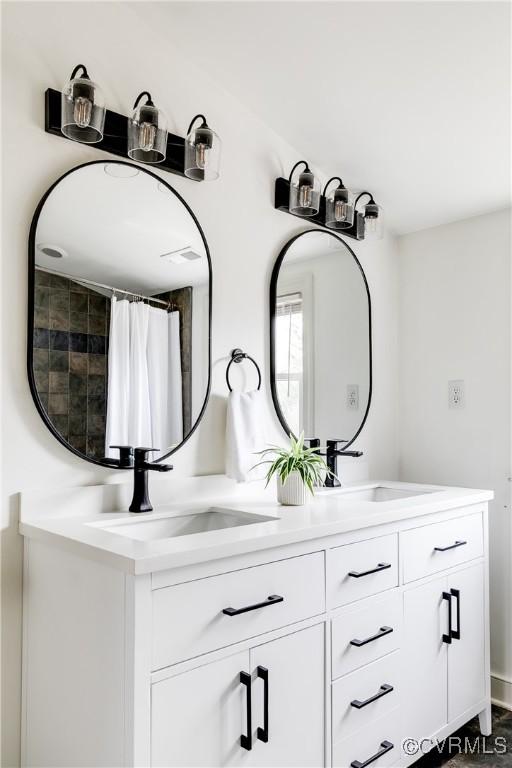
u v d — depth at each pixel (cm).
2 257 146
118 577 117
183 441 183
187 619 121
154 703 114
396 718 175
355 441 250
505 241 239
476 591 215
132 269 171
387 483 244
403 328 272
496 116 192
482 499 216
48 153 156
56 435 153
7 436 147
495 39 163
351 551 162
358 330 251
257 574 136
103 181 166
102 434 163
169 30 180
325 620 153
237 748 130
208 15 171
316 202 206
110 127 167
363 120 204
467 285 250
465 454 249
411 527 184
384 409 265
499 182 224
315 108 203
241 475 190
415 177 231
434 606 193
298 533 143
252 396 198
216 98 200
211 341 195
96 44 167
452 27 161
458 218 253
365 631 165
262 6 164
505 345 238
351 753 158
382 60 177
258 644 135
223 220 201
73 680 129
